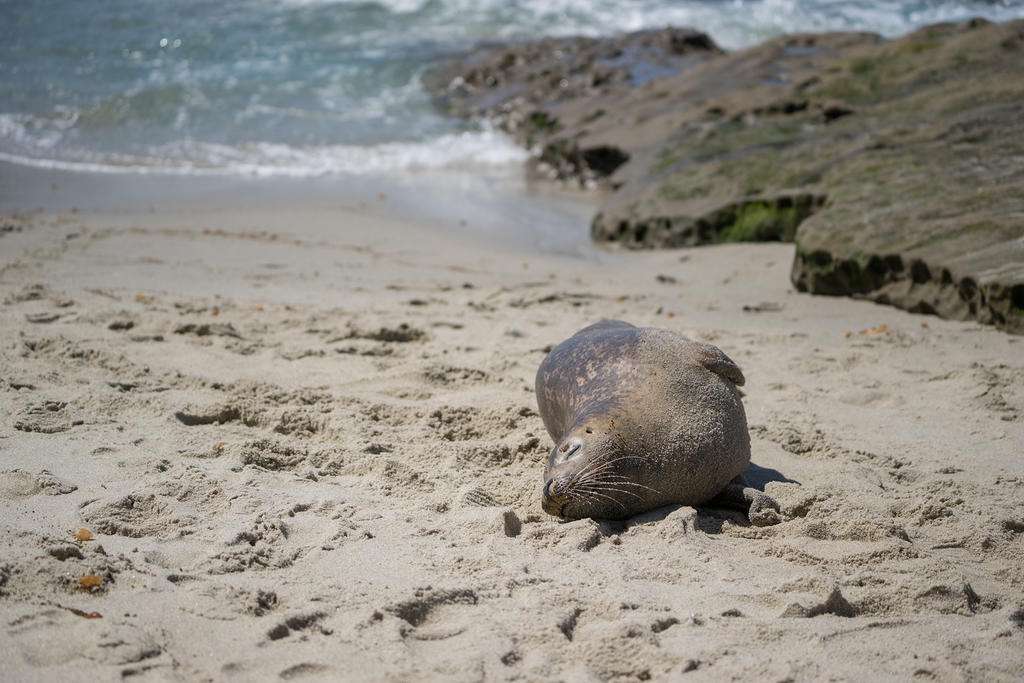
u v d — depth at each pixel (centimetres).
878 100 1527
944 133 1253
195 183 1659
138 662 303
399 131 2114
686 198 1345
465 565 395
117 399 586
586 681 314
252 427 579
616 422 471
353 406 610
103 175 1703
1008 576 418
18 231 1222
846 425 620
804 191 1225
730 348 800
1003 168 1083
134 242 1191
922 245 945
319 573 382
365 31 2908
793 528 452
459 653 328
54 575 348
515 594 376
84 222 1319
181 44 2667
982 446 583
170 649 315
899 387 700
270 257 1142
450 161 1934
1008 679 330
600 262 1233
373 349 750
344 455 528
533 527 441
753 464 546
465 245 1279
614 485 459
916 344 809
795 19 3120
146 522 417
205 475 477
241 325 806
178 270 1047
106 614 331
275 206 1480
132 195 1547
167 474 475
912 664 335
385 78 2483
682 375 495
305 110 2216
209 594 351
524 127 2095
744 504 482
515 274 1121
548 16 3092
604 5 3219
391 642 329
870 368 746
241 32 2827
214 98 2233
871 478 523
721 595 383
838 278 999
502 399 635
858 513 455
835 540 444
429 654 329
